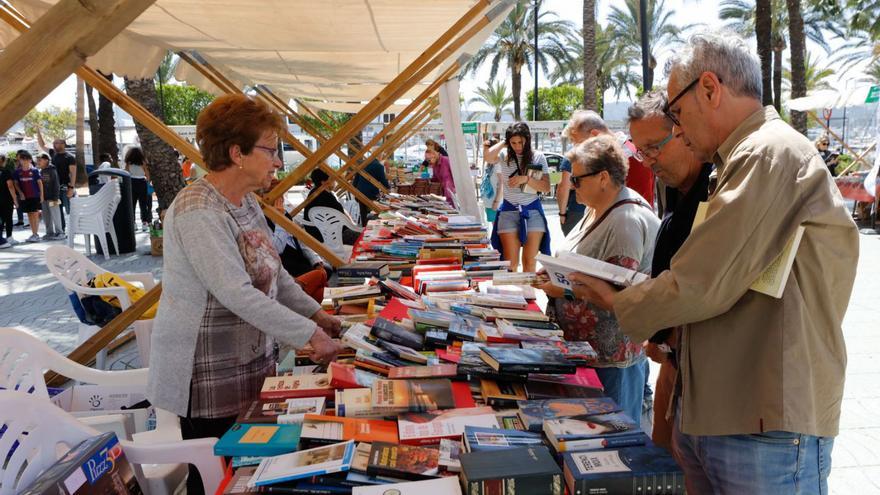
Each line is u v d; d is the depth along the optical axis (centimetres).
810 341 142
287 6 360
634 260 253
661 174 215
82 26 91
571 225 598
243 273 202
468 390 192
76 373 248
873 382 424
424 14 403
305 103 1333
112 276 439
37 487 143
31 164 1203
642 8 705
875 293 659
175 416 225
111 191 983
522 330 238
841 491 301
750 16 3559
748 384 148
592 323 265
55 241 1201
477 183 1702
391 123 793
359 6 370
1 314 647
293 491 139
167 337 206
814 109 1574
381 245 455
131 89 844
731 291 140
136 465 212
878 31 3012
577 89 4353
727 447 154
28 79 92
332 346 207
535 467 132
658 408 259
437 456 147
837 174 1483
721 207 139
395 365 211
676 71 159
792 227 137
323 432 162
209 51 561
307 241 400
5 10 335
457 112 607
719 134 156
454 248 434
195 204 200
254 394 219
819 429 146
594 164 259
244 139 201
